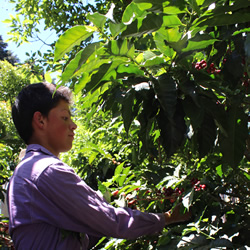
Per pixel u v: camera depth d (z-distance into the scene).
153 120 1.45
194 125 1.21
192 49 1.22
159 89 1.19
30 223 1.14
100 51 1.20
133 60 1.29
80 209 1.14
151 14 1.15
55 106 1.32
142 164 2.18
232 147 1.33
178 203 1.52
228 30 1.42
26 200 1.15
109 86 1.43
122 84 1.35
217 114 1.27
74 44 1.21
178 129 1.21
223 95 1.35
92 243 1.45
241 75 1.25
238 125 1.33
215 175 1.96
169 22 1.19
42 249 1.13
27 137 1.35
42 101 1.30
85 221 1.16
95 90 1.40
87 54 1.18
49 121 1.31
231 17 1.18
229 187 1.81
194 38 1.19
